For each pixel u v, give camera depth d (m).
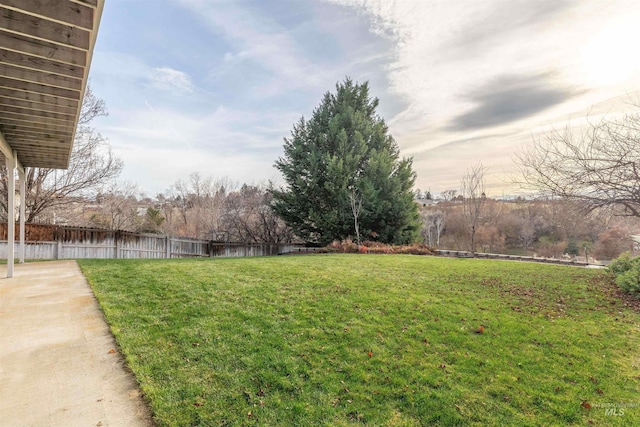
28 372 2.91
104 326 4.00
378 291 5.88
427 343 3.82
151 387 2.69
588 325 4.54
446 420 2.51
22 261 9.48
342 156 17.67
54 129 6.26
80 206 18.67
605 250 15.72
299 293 5.58
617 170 6.31
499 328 4.33
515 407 2.69
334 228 17.31
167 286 5.75
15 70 4.08
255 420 2.38
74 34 3.48
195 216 28.98
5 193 14.38
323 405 2.61
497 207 25.30
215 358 3.23
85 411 2.37
